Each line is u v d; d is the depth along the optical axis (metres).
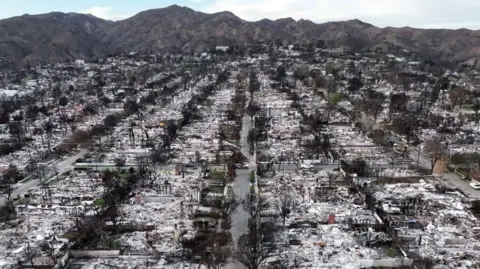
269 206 117.19
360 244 97.81
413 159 159.62
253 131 191.88
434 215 112.38
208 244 97.19
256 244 92.31
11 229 108.25
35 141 191.75
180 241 99.00
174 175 143.88
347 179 138.25
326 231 103.56
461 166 147.38
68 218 113.94
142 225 107.50
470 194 126.69
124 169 149.62
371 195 123.25
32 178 146.00
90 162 158.12
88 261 93.00
